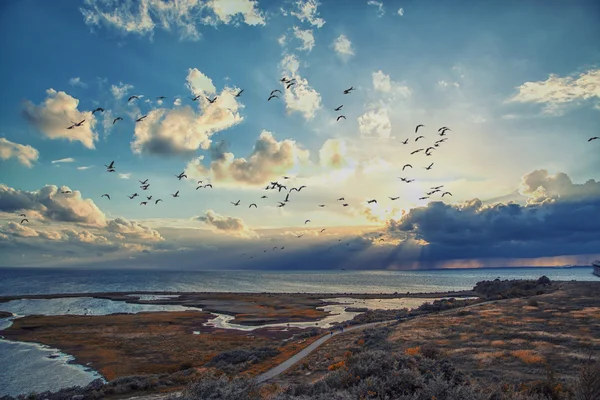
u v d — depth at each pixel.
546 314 56.03
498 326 48.03
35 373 49.88
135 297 163.50
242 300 148.25
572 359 29.39
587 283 123.62
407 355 21.67
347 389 17.38
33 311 120.19
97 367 52.16
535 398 15.98
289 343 59.16
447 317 63.38
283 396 15.61
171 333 76.06
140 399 31.47
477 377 25.67
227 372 40.69
